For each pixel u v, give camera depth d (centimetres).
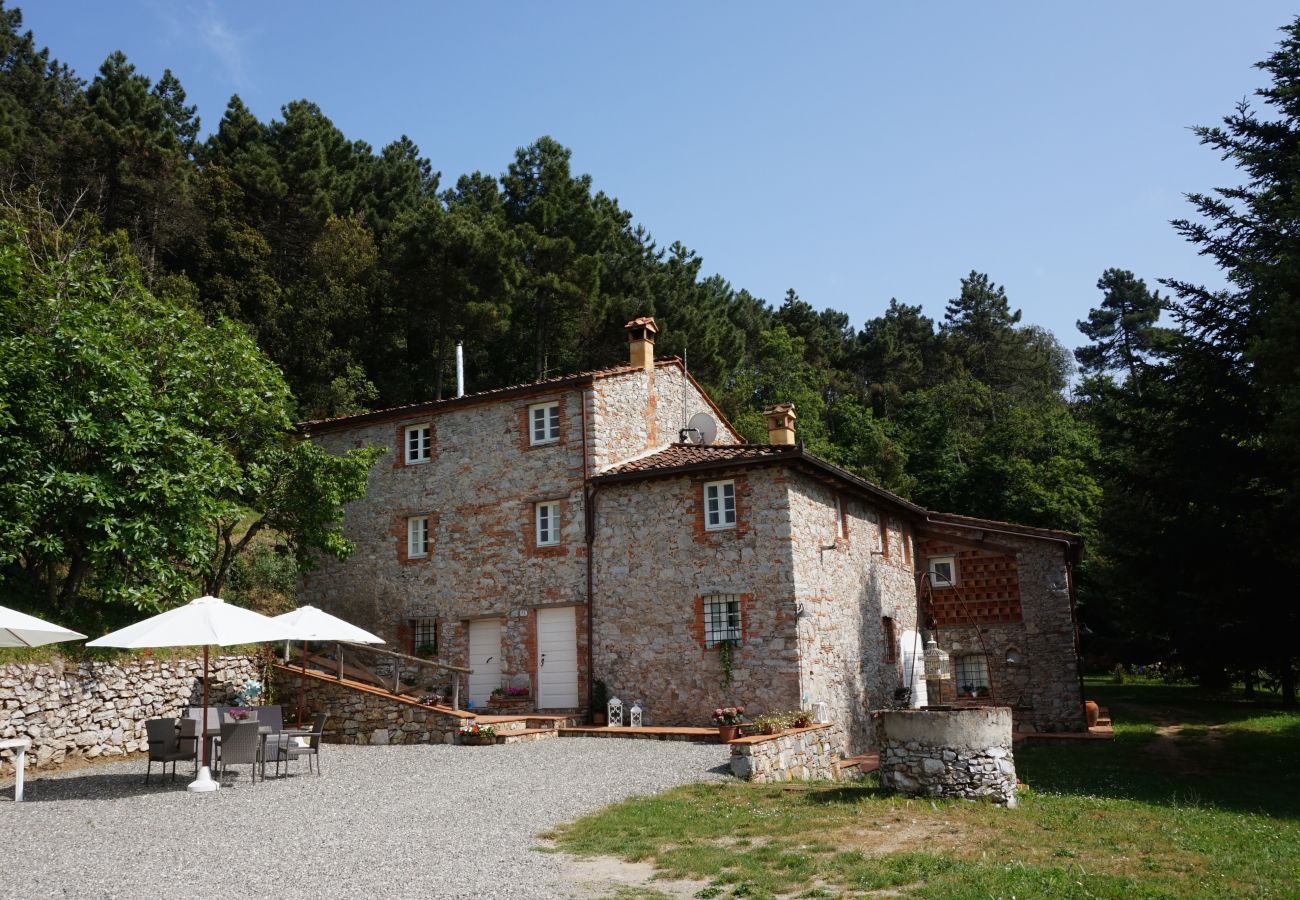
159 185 3781
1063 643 2334
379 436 2306
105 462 1588
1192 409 2102
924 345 7200
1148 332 6462
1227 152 2150
